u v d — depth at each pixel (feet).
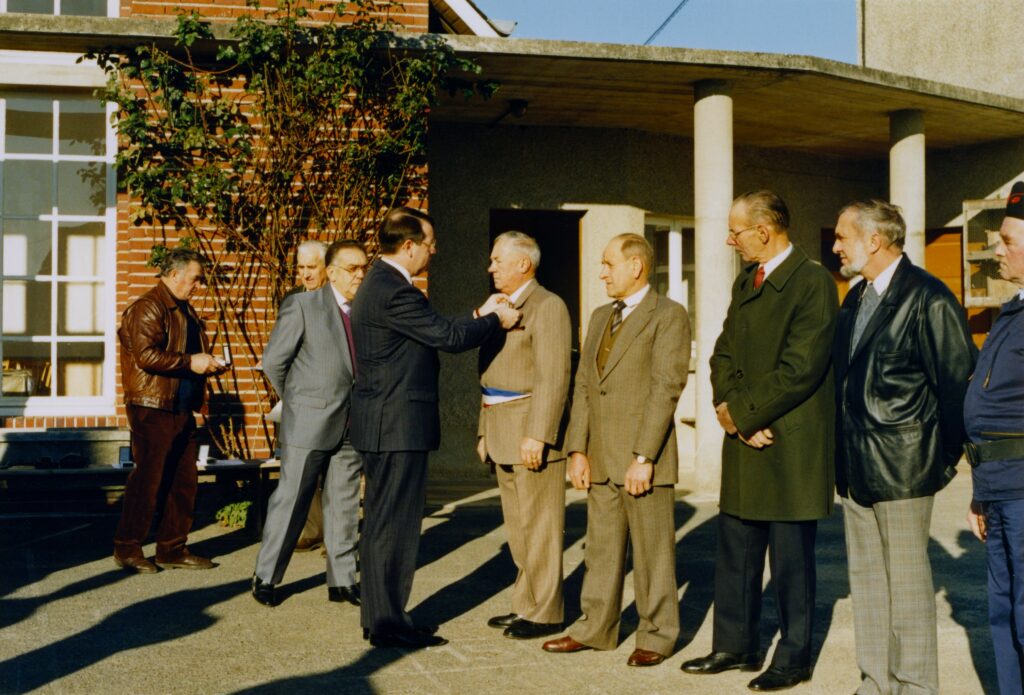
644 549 15.93
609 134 37.32
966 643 17.17
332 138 27.96
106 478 25.36
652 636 15.88
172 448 22.02
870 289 13.99
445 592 20.39
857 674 15.39
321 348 19.34
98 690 14.25
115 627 17.52
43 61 29.07
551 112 34.78
